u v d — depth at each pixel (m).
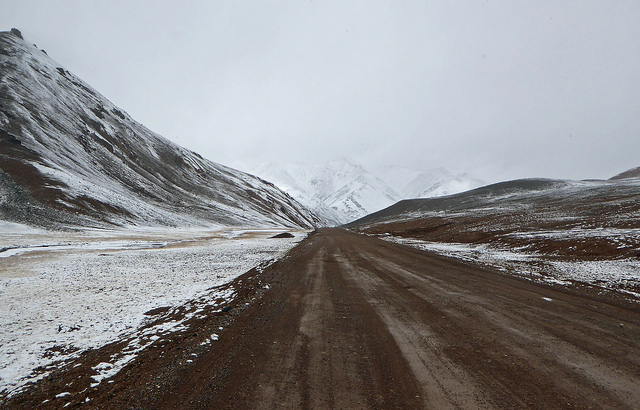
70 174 60.72
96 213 51.38
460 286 10.69
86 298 9.55
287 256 20.67
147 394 4.17
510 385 4.14
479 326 6.54
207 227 75.19
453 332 6.21
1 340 6.21
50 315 7.82
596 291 9.90
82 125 95.44
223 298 9.29
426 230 50.06
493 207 78.75
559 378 4.30
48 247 26.94
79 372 4.85
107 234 42.44
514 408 3.62
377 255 20.66
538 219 38.47
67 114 94.44
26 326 7.03
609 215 33.50
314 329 6.53
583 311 7.62
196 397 4.06
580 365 4.69
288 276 12.92
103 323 7.17
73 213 47.81
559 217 38.19
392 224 80.38
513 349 5.33
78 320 7.41
